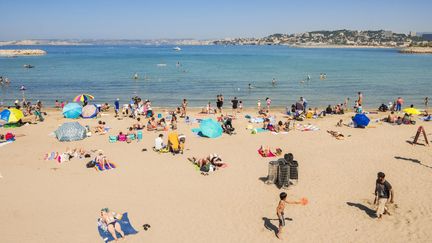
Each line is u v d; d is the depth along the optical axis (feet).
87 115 112.78
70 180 62.34
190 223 48.08
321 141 84.74
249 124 102.47
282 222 44.04
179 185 60.08
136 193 57.16
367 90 187.01
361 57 567.59
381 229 45.65
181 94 173.88
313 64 387.14
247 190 57.88
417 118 109.60
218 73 274.98
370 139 85.66
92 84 209.46
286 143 83.61
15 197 55.83
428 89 189.88
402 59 501.56
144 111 118.42
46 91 184.14
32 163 70.74
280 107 140.67
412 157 72.13
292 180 59.72
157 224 47.85
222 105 134.31
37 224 47.91
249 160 71.92
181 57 551.18
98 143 84.84
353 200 53.88
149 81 222.69
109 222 45.98
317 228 46.34
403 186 57.98
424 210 49.83
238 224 47.73
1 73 274.98
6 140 86.28
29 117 116.78
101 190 58.34
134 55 632.38
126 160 72.33
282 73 276.21
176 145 76.28
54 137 90.22
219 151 77.97
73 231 46.03
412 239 43.11
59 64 379.96
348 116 115.03
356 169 66.13
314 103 150.92
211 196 55.93
